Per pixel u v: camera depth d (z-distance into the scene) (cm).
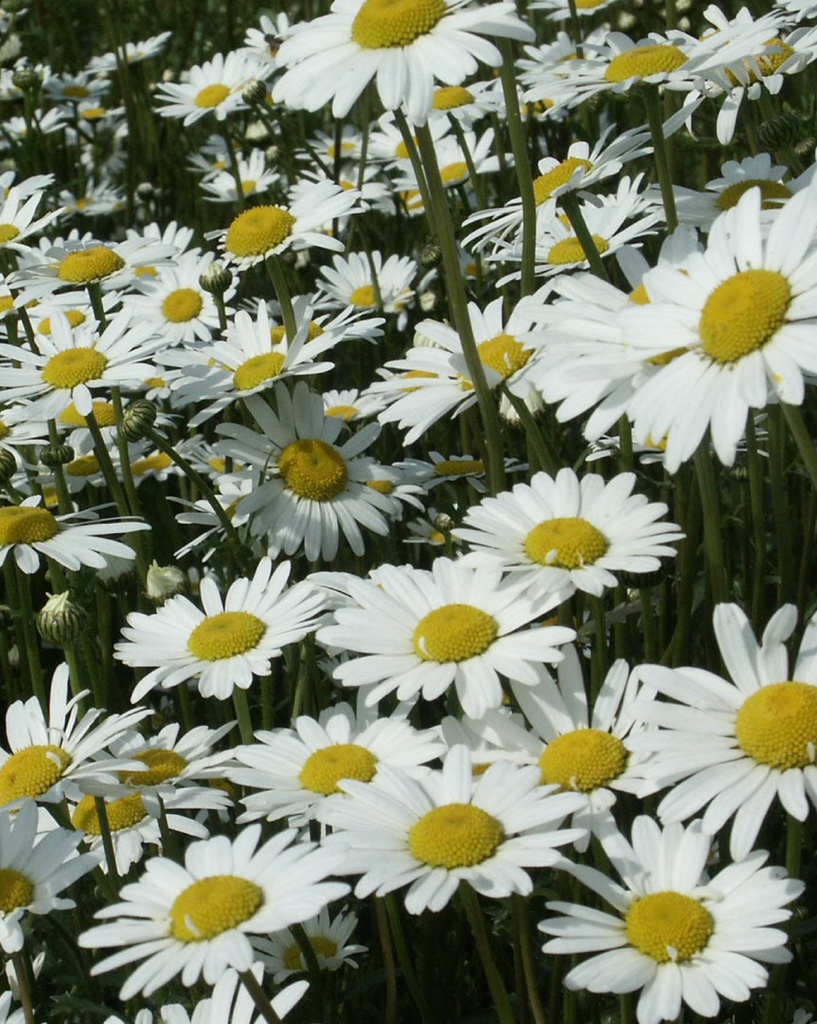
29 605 77
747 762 61
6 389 83
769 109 82
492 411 71
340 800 63
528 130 111
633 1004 64
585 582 65
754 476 74
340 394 90
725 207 79
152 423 76
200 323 96
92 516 77
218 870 61
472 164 102
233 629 71
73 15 167
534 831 62
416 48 69
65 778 68
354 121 136
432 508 87
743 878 61
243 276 115
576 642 73
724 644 63
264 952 69
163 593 76
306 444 79
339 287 108
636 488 85
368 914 74
